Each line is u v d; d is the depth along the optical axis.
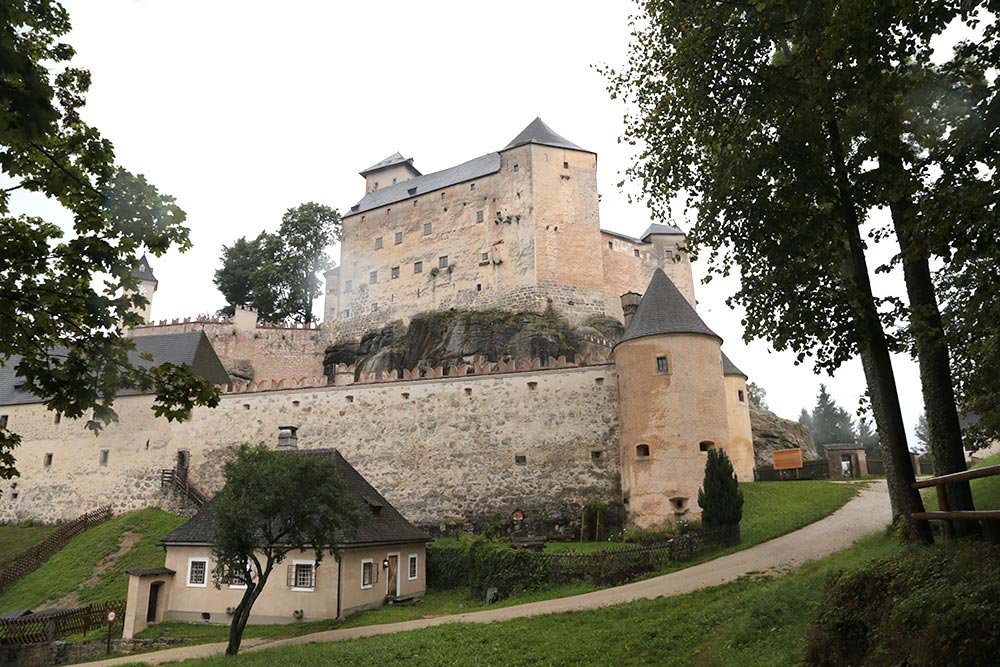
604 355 49.84
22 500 40.00
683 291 62.00
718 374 30.53
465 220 58.38
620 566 22.73
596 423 33.03
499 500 33.53
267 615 23.88
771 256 12.27
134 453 39.22
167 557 26.12
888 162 11.59
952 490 10.73
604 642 13.87
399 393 36.78
